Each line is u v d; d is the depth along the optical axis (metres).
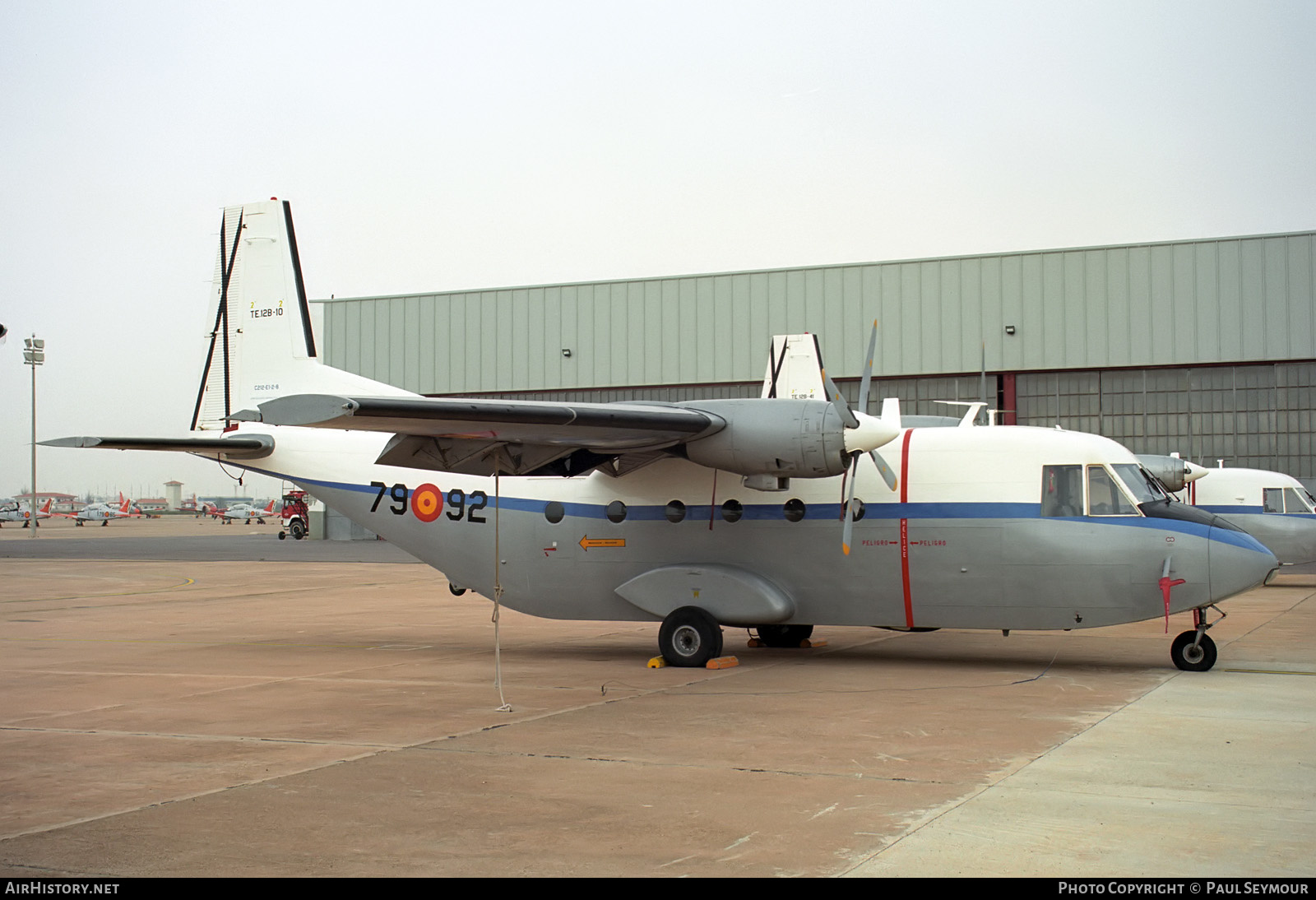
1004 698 10.45
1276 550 24.17
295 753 8.23
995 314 37.12
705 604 12.93
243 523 106.00
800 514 12.84
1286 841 5.84
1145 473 12.32
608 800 6.79
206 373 16.77
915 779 7.25
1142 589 11.74
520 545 14.12
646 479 13.55
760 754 8.05
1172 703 10.09
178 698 10.84
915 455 12.66
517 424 11.10
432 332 45.47
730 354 40.69
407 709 10.12
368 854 5.75
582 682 11.73
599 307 42.78
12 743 8.69
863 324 38.78
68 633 17.14
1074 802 6.63
